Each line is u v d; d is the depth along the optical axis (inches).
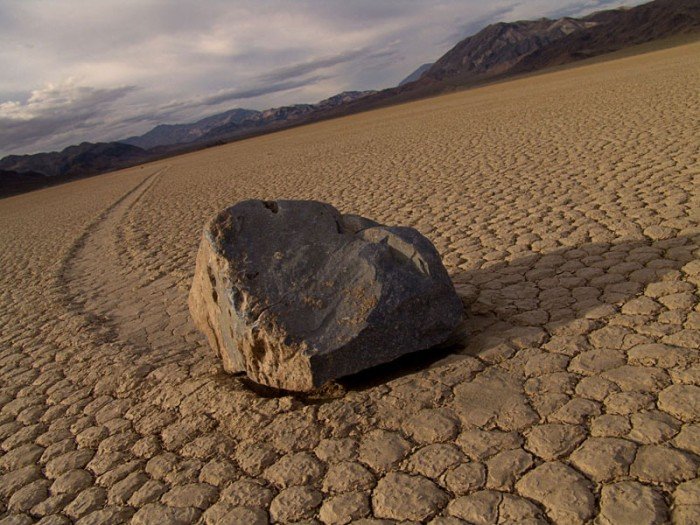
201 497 108.7
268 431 124.5
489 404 117.1
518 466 97.7
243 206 150.0
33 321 260.7
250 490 107.4
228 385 149.4
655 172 273.4
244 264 140.0
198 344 190.4
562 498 88.3
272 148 1257.4
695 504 81.1
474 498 92.9
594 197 257.8
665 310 140.1
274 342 130.6
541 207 263.7
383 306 132.6
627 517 81.7
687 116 408.2
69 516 113.3
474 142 546.3
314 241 146.2
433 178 406.9
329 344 127.8
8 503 123.1
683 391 107.0
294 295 135.2
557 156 376.8
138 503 111.9
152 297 258.8
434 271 141.7
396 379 134.2
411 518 91.8
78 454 136.3
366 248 142.8
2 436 155.5
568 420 106.7
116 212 639.1
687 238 183.5
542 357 130.9
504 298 170.1
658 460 91.3
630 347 127.0
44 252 463.5
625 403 107.6
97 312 252.8
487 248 224.7
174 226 446.6
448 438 109.6
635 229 203.6
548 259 196.4
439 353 144.2
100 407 158.4
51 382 184.1
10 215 1041.5
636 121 441.1
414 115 1239.5
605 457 94.7
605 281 165.9
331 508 98.3
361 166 561.9
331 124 2050.9
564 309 153.6
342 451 112.7
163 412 145.7
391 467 105.1
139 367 177.3
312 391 137.0
